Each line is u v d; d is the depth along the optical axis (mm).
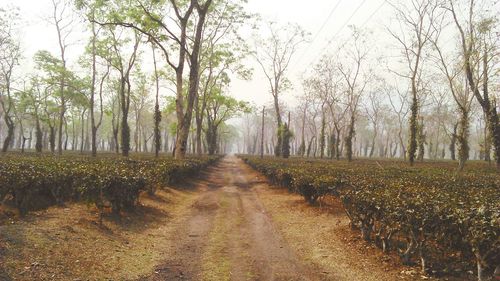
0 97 40469
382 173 17156
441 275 6637
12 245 6586
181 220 12148
